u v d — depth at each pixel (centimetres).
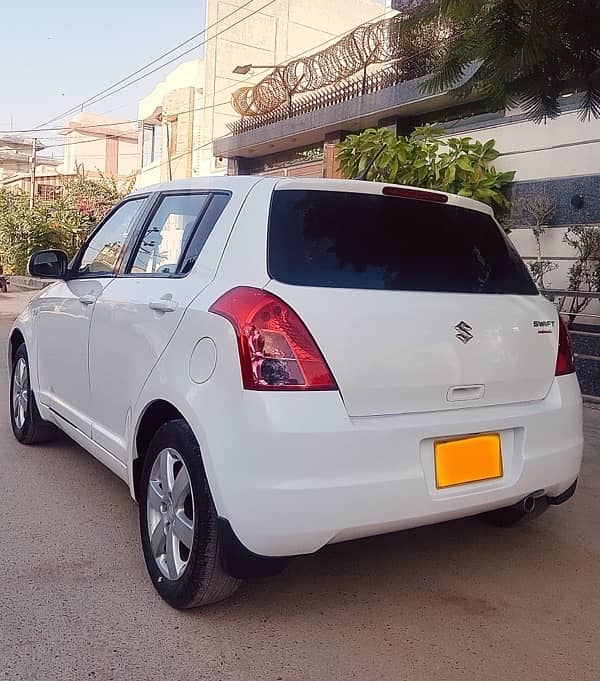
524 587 324
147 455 314
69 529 373
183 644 269
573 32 394
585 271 794
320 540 255
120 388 345
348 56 1244
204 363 274
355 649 270
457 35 452
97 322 377
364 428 259
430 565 344
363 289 280
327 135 1366
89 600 299
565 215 863
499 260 338
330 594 312
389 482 262
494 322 303
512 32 393
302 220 290
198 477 273
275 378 254
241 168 1720
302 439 249
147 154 2647
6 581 314
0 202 2692
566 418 320
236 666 256
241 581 280
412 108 1116
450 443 280
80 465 479
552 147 878
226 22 1970
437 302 292
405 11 486
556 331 330
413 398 275
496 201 868
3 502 409
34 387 487
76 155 4284
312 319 261
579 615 301
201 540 272
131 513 396
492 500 291
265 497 248
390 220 309
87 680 246
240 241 294
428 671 257
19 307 1689
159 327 310
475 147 891
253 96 1534
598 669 262
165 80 2445
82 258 455
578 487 463
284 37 2053
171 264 338
